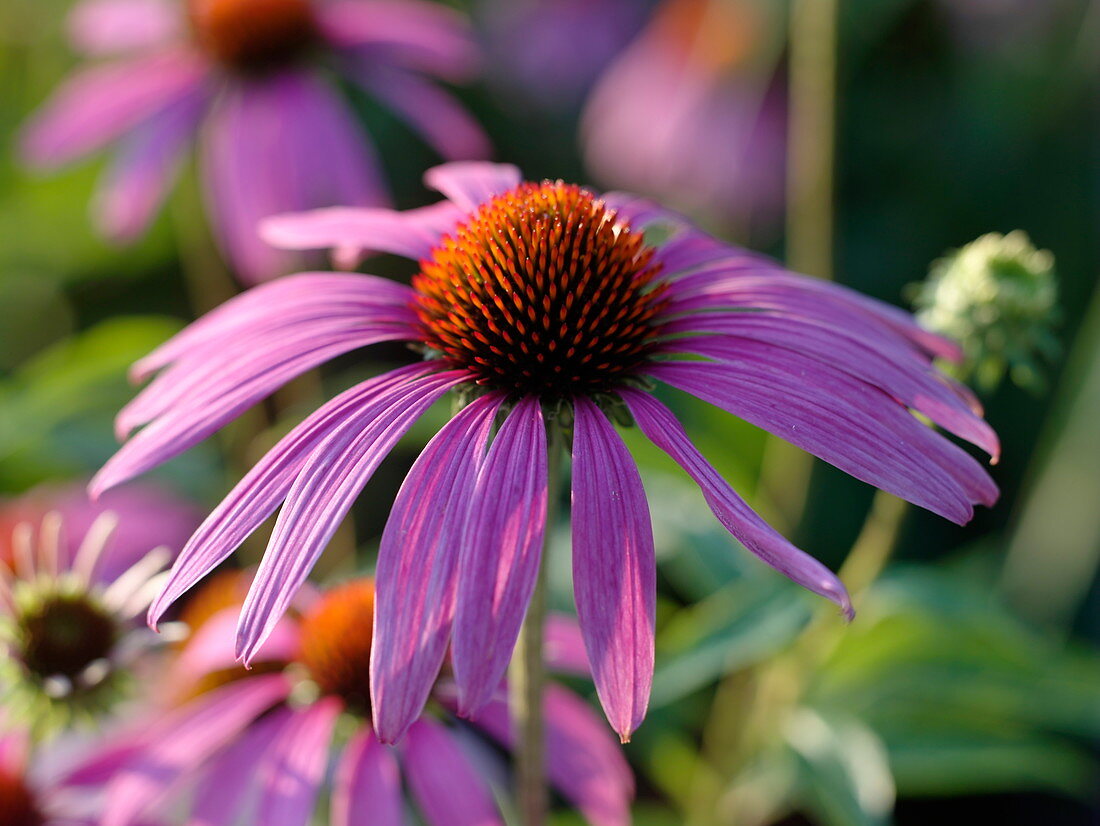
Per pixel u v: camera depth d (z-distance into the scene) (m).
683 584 0.57
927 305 0.47
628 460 0.40
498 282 0.41
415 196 0.71
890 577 0.49
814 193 0.51
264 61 0.57
